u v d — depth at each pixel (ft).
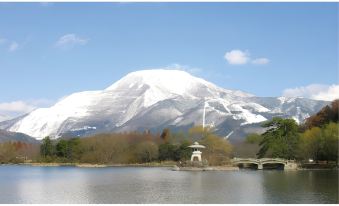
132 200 434.30
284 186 541.34
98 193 491.31
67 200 434.71
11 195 473.67
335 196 451.12
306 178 647.15
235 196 457.68
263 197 446.60
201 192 493.36
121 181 642.63
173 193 488.02
